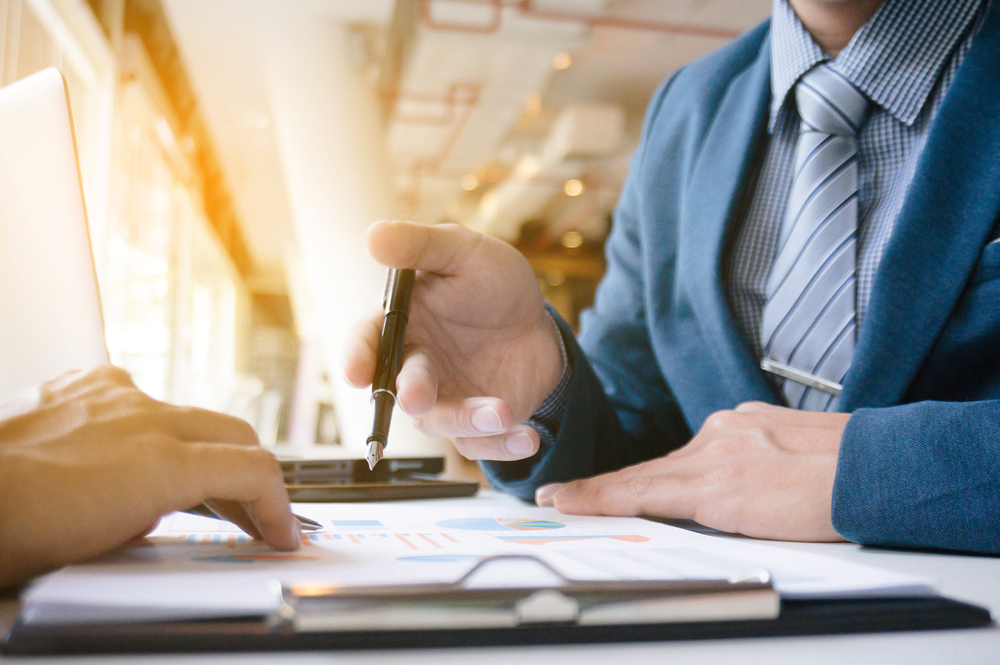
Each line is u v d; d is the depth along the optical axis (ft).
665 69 20.79
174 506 1.11
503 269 2.04
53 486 1.04
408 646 0.79
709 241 2.89
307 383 14.01
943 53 2.53
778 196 2.91
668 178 3.26
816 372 2.66
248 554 1.19
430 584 0.82
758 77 3.04
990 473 1.47
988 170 2.23
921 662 0.78
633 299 3.43
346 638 0.78
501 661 0.76
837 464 1.60
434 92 20.70
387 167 15.23
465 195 33.19
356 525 1.63
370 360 1.78
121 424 1.15
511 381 2.22
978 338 2.17
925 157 2.30
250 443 1.28
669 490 1.85
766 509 1.72
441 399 1.93
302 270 37.91
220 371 35.29
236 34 16.69
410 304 1.98
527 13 16.21
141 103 16.25
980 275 2.20
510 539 1.41
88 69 13.21
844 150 2.72
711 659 0.78
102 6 13.00
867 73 2.61
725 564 1.09
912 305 2.22
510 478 2.46
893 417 1.61
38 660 0.73
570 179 28.48
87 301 1.79
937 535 1.48
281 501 1.21
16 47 9.80
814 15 2.77
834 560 1.14
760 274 2.89
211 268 31.35
